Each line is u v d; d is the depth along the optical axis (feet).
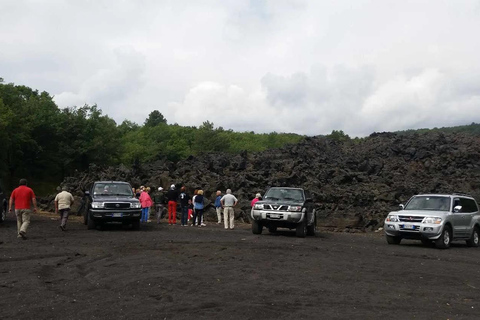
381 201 108.78
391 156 163.43
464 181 126.72
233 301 26.40
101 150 243.60
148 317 22.95
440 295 29.45
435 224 57.31
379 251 52.70
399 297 28.48
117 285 30.50
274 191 73.92
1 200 76.54
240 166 139.23
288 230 82.43
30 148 225.35
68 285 30.48
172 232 70.38
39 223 81.61
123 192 76.74
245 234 70.69
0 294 27.66
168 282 31.24
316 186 118.21
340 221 91.86
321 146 180.55
